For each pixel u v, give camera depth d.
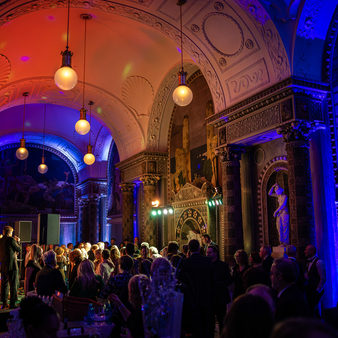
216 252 6.18
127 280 4.89
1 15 7.62
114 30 10.87
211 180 11.38
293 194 7.27
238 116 8.84
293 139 7.39
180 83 7.04
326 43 7.57
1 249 8.97
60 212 22.88
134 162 14.83
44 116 19.44
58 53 11.70
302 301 2.94
